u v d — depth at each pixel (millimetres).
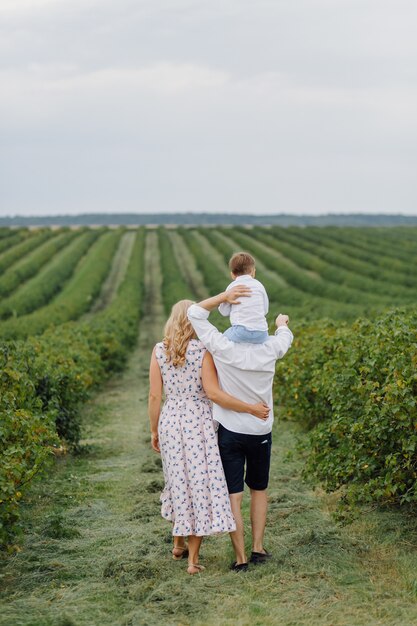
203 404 5363
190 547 5238
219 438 5336
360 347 7418
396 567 5172
